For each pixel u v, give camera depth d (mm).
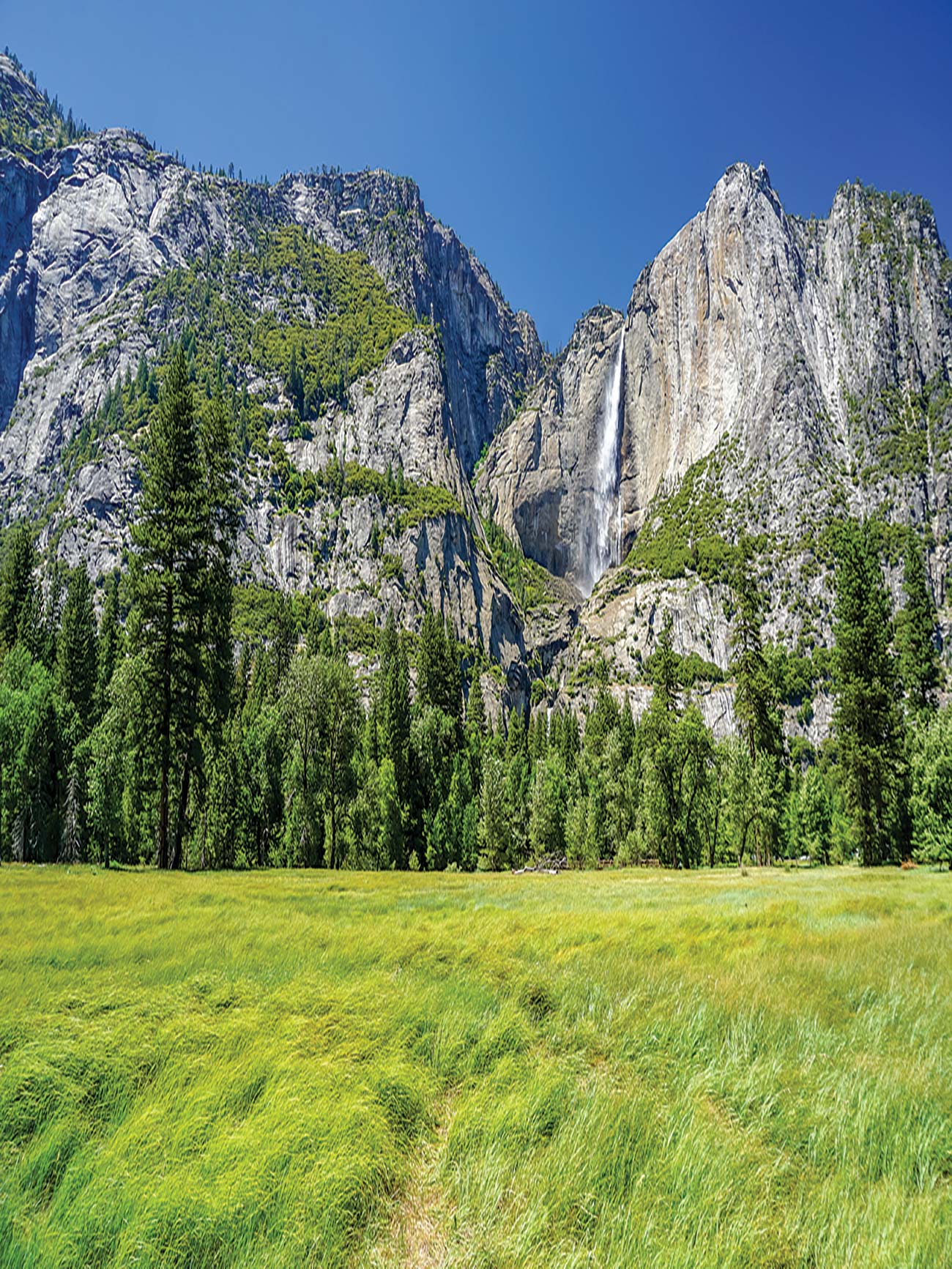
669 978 11039
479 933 15047
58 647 66000
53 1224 4711
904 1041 8664
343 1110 6098
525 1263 4531
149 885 26156
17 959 11406
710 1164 5637
